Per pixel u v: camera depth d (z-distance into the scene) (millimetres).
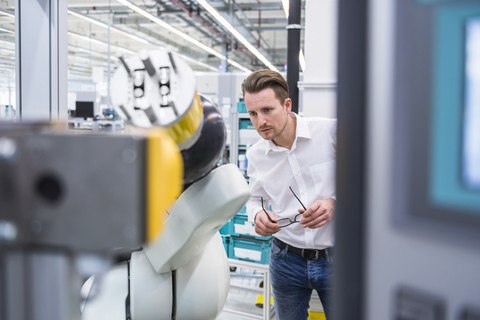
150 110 599
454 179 387
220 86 6898
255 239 2611
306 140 1418
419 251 408
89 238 400
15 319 426
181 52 9617
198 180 830
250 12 6742
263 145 1497
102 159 392
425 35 389
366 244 440
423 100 395
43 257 423
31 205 405
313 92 2514
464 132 383
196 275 948
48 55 1772
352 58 434
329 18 2457
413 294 415
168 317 929
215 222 846
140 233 398
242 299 3006
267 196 1613
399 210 416
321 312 2379
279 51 10328
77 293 458
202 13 6027
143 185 399
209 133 743
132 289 897
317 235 1438
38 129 446
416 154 402
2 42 7527
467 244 382
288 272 1539
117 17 7195
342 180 448
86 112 5859
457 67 382
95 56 10117
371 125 426
